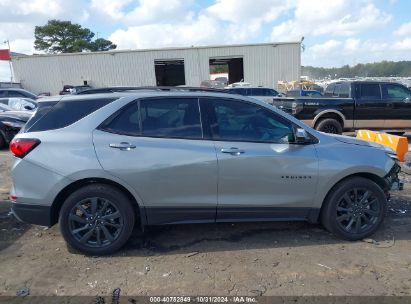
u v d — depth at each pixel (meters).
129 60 35.25
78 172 3.54
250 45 33.84
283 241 4.09
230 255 3.77
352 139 4.30
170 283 3.26
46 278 3.35
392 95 11.21
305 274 3.39
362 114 11.09
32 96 20.44
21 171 3.59
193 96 3.86
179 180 3.69
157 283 3.26
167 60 35.19
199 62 34.75
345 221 4.08
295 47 33.88
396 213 4.91
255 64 34.19
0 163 8.33
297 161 3.86
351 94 11.11
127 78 35.59
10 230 4.42
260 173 3.80
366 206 4.09
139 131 3.71
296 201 3.95
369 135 5.96
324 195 3.99
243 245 3.99
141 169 3.60
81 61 35.53
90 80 35.84
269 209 3.92
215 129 3.82
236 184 3.79
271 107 3.97
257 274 3.39
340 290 3.14
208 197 3.78
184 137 3.74
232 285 3.22
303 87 31.16
